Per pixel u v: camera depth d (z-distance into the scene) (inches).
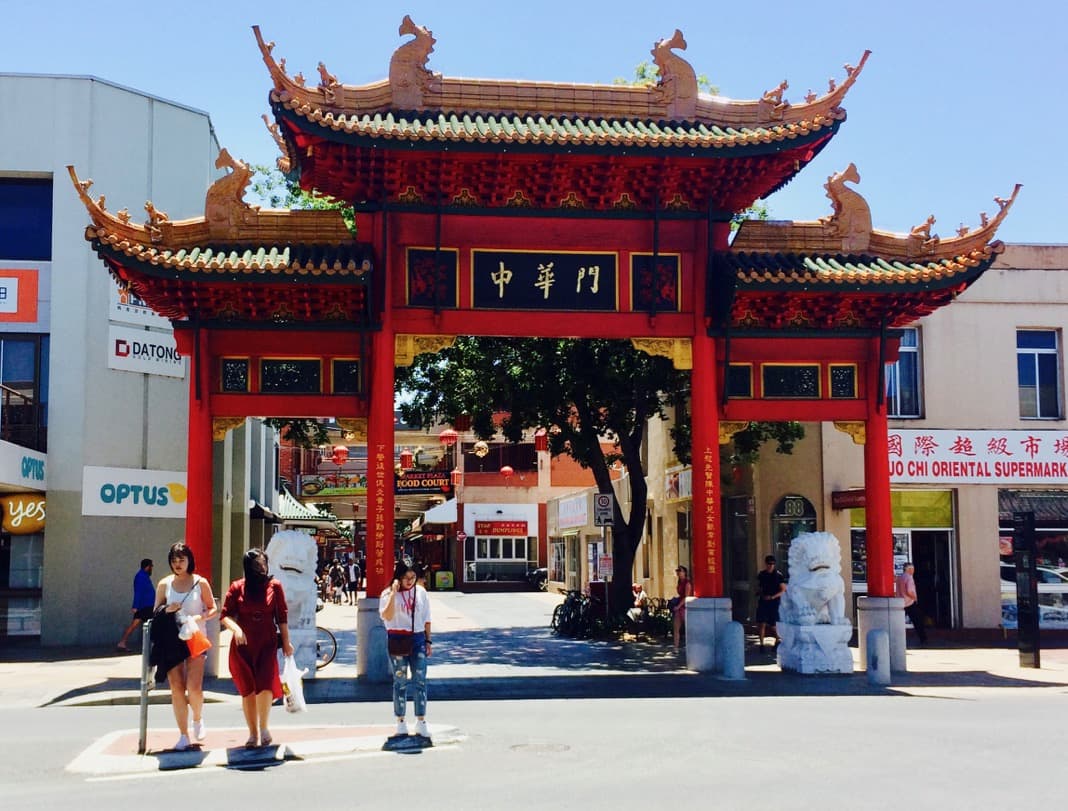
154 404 1052.5
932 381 1093.8
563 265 786.2
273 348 761.0
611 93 804.0
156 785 379.6
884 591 812.6
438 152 737.0
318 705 616.4
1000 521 1091.3
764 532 1101.7
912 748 457.1
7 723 548.1
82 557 989.8
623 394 1049.5
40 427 1018.1
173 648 441.4
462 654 933.8
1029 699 660.7
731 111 806.5
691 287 800.9
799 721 541.0
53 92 1031.6
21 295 1025.5
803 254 818.2
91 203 705.0
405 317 765.9
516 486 2351.1
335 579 2039.9
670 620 1071.0
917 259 818.8
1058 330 1123.3
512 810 334.3
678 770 403.9
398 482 2144.4
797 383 820.6
